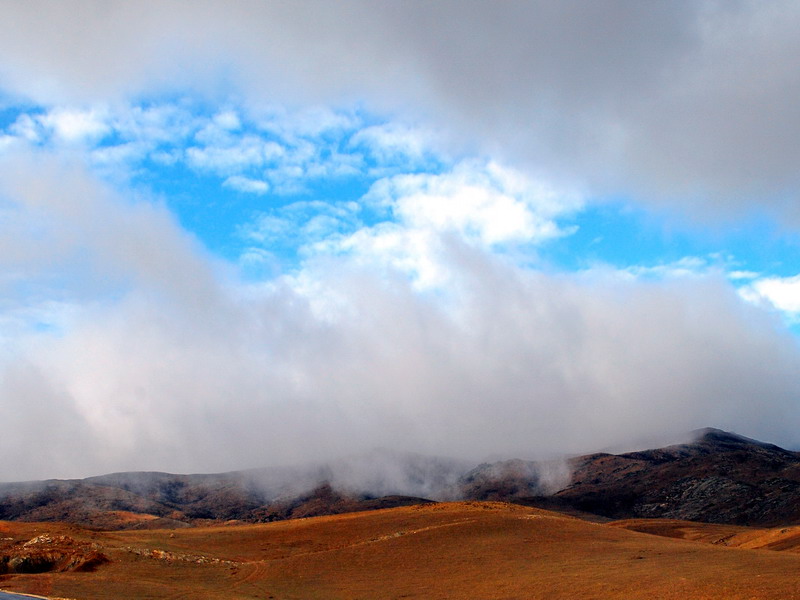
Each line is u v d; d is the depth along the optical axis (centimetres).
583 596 5969
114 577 8038
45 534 10362
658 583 5916
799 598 4812
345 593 7256
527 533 9431
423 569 7994
